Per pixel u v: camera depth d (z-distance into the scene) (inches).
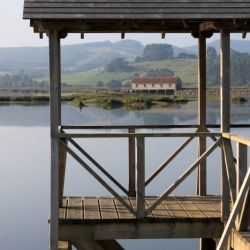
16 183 735.1
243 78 4744.1
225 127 267.4
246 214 249.3
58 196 266.4
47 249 464.8
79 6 260.4
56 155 261.6
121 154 898.1
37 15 254.4
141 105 2316.7
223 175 268.7
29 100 3265.3
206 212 281.9
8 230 518.3
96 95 3154.5
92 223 268.5
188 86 4712.1
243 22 264.1
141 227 269.9
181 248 462.9
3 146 1082.1
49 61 262.1
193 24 308.7
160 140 1039.0
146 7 262.2
